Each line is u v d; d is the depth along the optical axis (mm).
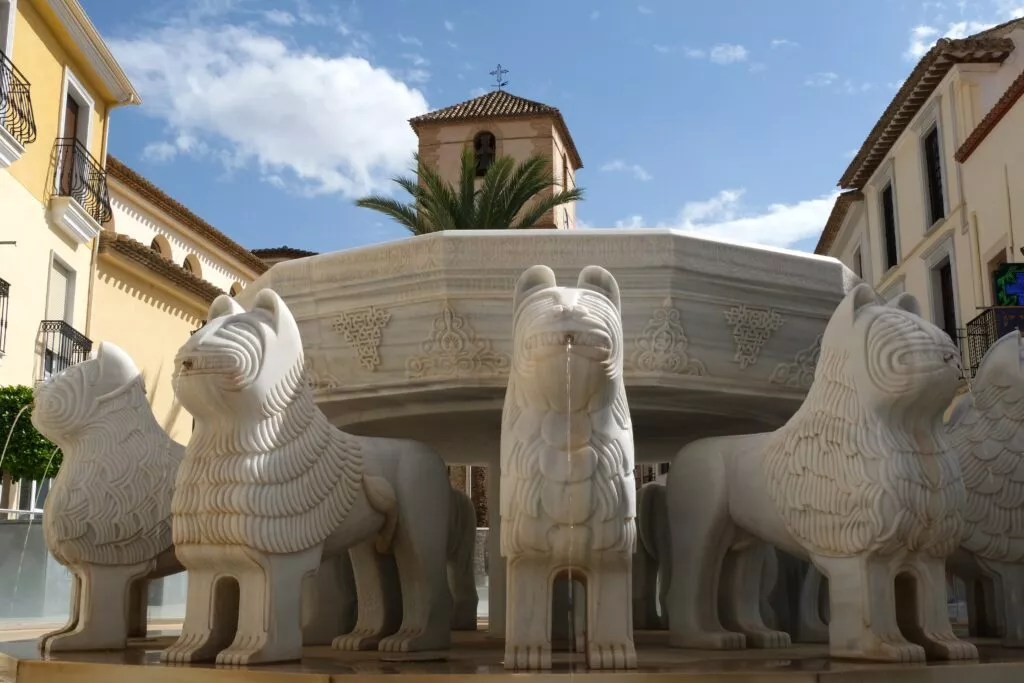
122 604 3938
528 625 3107
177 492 3398
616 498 3129
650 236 4105
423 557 3973
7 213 15031
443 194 16656
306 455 3471
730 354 4281
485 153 28656
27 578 9727
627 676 2752
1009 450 4199
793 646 4184
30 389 12297
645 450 5852
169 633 5570
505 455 3197
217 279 23594
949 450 3443
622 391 3252
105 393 4043
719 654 3682
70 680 3229
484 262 4105
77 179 17156
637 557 5672
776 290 4328
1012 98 16578
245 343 3268
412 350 4242
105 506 3898
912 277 21172
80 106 17953
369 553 4203
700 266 4152
